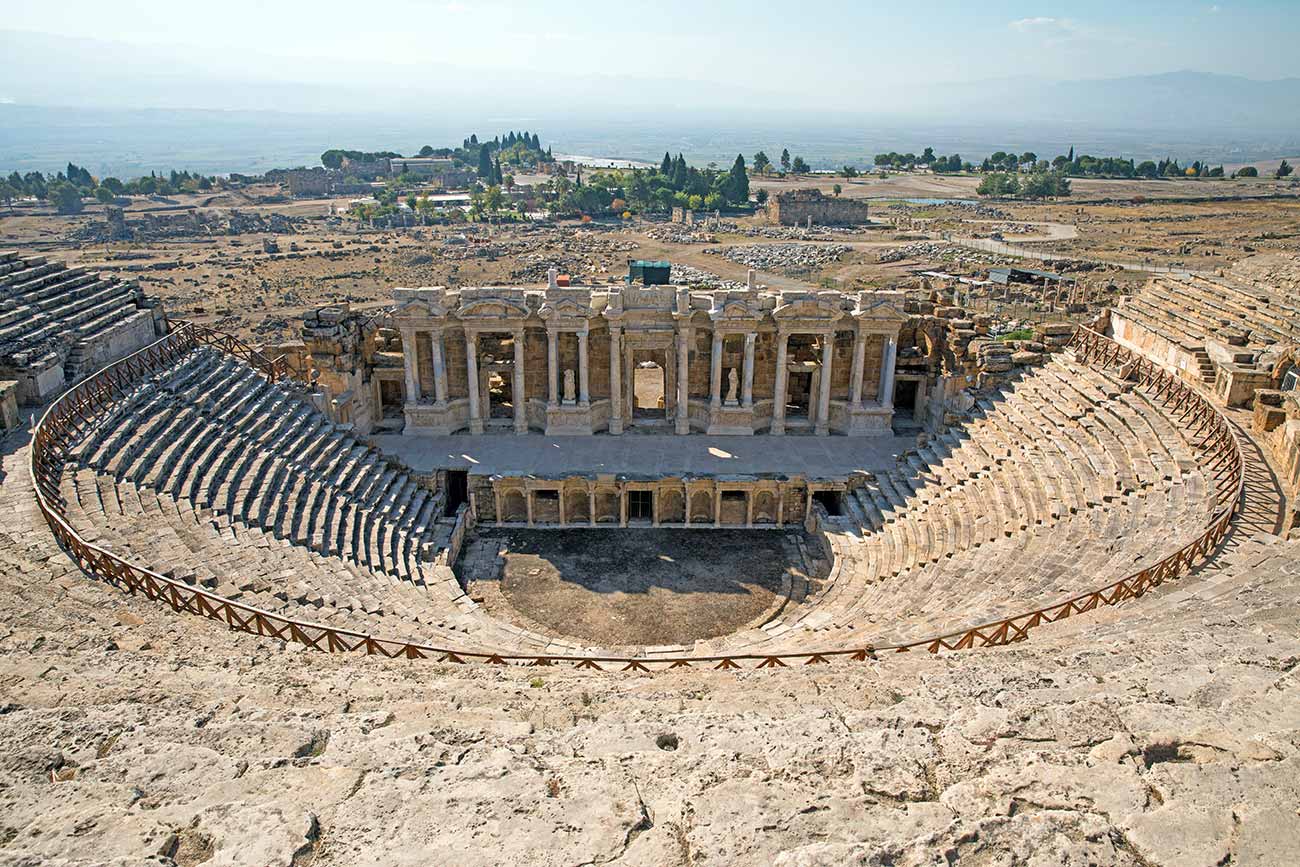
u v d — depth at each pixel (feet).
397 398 181.27
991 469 128.26
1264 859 29.71
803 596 126.21
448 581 117.19
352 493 127.95
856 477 147.13
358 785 36.42
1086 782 34.09
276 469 120.26
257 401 138.41
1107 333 186.19
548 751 40.01
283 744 40.32
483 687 54.60
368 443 147.13
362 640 77.61
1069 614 70.74
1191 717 38.65
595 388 172.76
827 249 518.78
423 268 464.65
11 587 71.87
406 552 122.93
